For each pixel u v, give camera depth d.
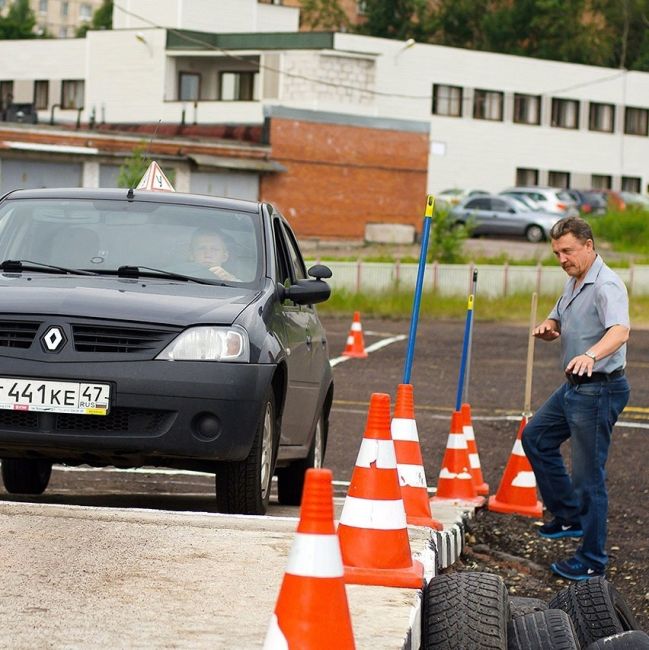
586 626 15.48
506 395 51.72
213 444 20.44
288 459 25.34
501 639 13.52
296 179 153.25
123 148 136.50
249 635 13.37
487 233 158.25
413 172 162.62
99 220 24.06
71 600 14.40
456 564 24.27
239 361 20.62
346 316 93.94
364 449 16.47
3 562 15.90
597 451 24.23
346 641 11.21
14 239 23.73
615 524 28.64
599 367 24.16
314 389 25.69
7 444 20.59
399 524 16.33
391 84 190.12
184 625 13.64
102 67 193.12
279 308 23.08
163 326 20.62
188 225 24.02
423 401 49.25
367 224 159.75
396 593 15.46
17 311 20.66
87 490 29.59
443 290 102.12
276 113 151.38
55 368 20.33
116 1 195.38
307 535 11.24
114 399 20.23
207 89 187.00
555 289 105.06
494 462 36.47
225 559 16.55
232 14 195.75
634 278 110.31
